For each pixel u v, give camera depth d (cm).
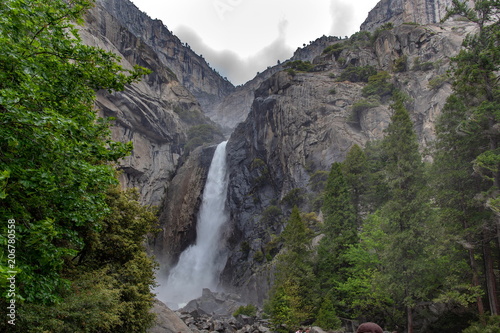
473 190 2448
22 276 772
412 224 2606
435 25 8212
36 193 838
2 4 848
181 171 9838
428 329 2712
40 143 827
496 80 2505
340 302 3042
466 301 2238
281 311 2959
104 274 1805
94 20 9862
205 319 4025
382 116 6719
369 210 4062
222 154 9419
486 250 2312
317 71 9294
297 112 7988
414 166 2859
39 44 944
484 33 2578
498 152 2219
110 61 1103
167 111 10369
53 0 1011
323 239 3638
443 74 6475
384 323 2950
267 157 8212
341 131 6944
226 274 6850
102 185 1029
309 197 6250
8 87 825
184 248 8500
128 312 1838
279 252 5481
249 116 9456
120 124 8638
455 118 2597
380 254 2981
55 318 1247
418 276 2525
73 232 960
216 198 8769
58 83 1005
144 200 8825
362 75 8375
